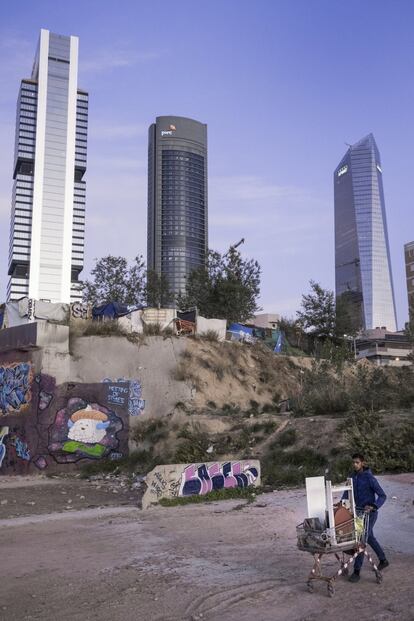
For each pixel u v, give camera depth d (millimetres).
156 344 31453
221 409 30703
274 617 6121
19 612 6633
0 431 29484
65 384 28469
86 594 7242
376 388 26531
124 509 15008
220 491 16062
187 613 6383
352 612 6156
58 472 27141
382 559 7605
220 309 52469
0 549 10312
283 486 17188
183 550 9594
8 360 30156
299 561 8508
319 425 22078
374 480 7633
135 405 29734
